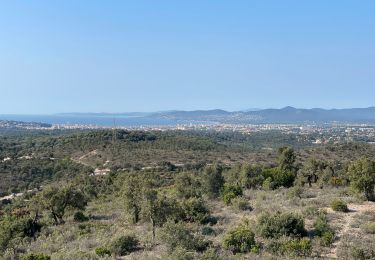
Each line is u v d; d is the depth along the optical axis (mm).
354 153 108062
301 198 41656
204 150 157875
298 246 23719
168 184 76188
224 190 46875
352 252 22656
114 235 30984
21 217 44938
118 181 76500
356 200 38094
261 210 35625
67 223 43500
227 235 25969
